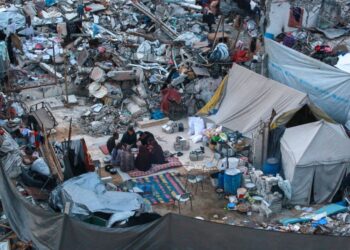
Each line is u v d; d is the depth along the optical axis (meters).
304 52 37.56
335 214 22.45
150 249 16.55
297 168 22.78
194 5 47.06
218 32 41.19
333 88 29.23
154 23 42.88
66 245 16.89
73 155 23.28
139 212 20.02
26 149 25.11
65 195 20.53
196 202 23.55
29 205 18.06
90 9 45.66
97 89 33.06
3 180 19.53
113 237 16.53
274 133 25.50
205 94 31.80
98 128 29.92
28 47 38.75
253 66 33.97
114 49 36.97
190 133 29.55
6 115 29.91
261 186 23.44
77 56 36.97
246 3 43.84
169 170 26.09
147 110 31.88
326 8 41.38
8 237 19.72
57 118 31.50
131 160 25.67
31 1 47.16
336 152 23.20
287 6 39.16
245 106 28.30
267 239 15.60
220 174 24.34
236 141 26.97
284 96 27.16
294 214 22.70
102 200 20.38
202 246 16.16
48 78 35.44
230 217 22.53
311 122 26.50
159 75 33.69
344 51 37.47
